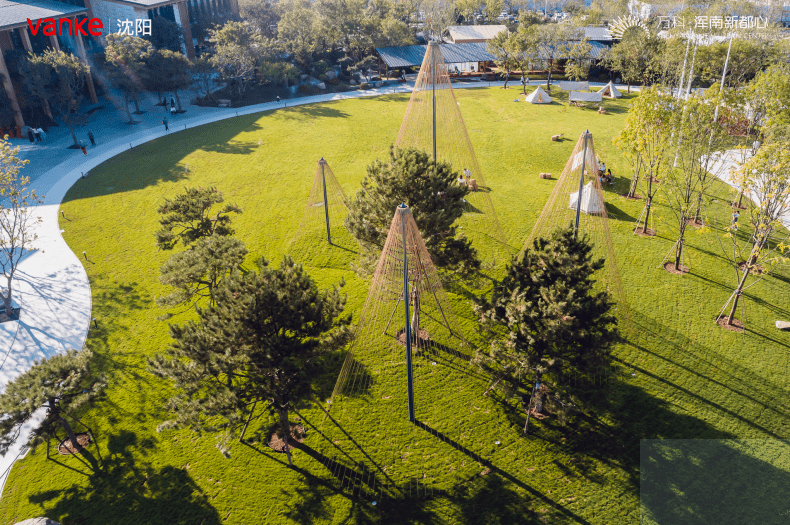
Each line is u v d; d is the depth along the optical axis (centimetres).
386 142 6831
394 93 9400
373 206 2966
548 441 2520
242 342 2144
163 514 2231
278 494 2303
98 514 2241
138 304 3678
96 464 2484
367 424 2652
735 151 5603
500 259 4019
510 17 16588
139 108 8550
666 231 4394
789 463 2364
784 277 3762
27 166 6197
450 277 3128
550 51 9338
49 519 2162
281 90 9475
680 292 3597
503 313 2464
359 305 3541
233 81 9325
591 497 2239
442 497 2267
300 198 5216
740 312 3394
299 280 2355
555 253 2491
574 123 7331
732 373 2897
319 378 2947
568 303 2272
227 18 13038
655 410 2670
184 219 3394
